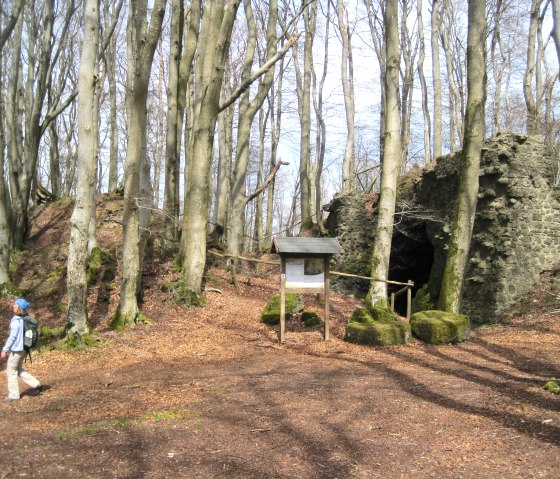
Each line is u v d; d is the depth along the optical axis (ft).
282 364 31.27
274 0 62.64
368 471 14.85
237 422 19.26
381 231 43.24
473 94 42.01
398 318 43.24
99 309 46.75
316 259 38.50
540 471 14.64
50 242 64.18
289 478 14.37
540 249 48.47
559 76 76.33
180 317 44.65
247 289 57.36
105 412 21.17
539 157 48.75
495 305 46.78
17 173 62.28
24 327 24.36
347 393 23.58
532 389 23.72
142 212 47.01
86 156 34.83
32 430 18.92
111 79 79.77
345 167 81.97
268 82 62.95
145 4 41.91
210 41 49.98
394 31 43.24
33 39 63.93
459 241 42.24
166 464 15.31
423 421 19.31
